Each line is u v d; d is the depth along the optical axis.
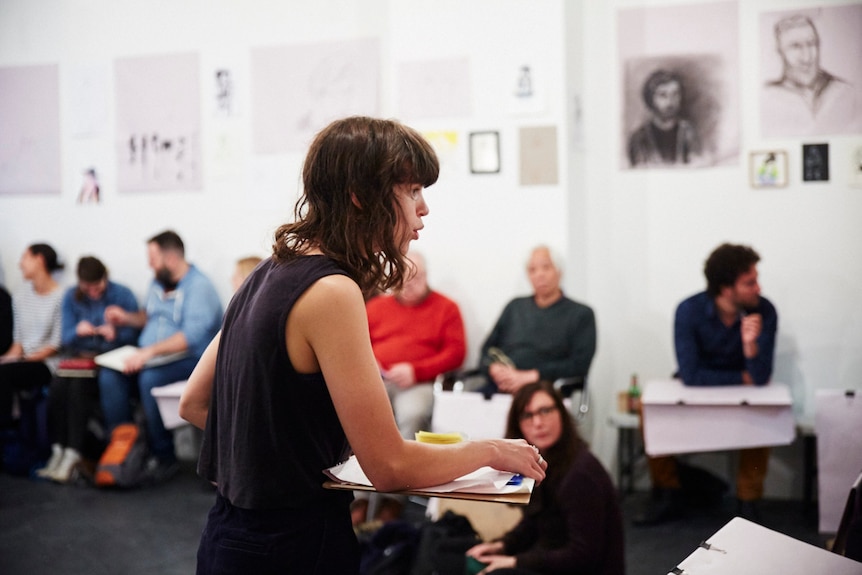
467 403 3.94
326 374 1.22
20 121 5.50
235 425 1.28
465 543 2.78
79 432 4.87
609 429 4.77
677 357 4.12
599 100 4.68
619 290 4.71
